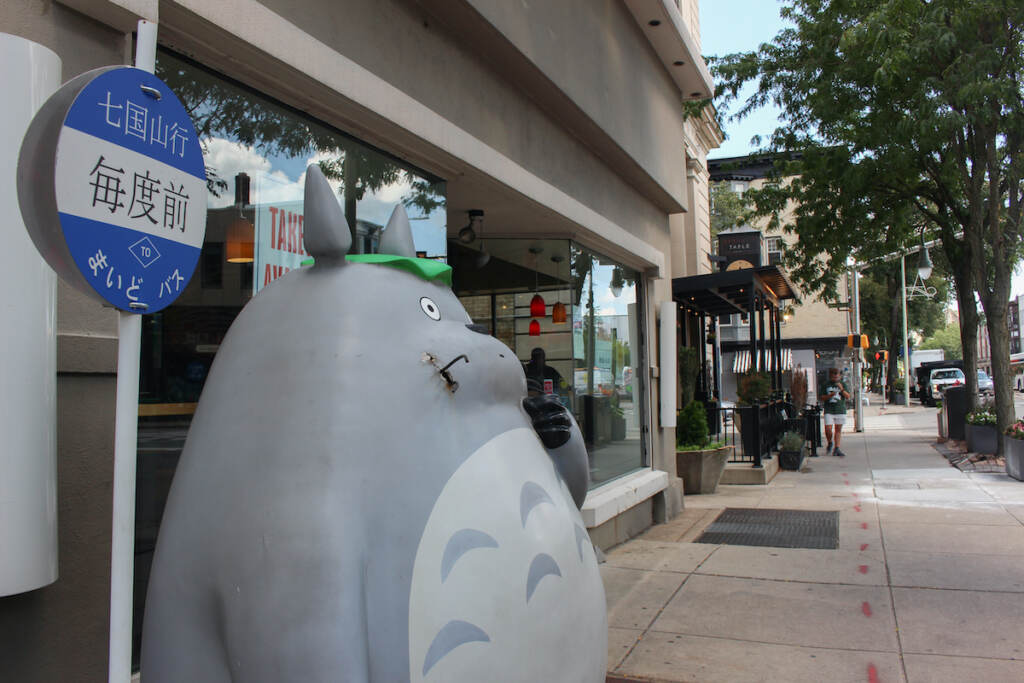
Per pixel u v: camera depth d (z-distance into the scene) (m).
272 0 3.83
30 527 2.37
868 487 11.61
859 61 14.43
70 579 2.70
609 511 7.51
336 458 1.76
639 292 10.14
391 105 4.63
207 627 1.73
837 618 5.46
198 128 3.72
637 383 9.80
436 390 1.99
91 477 2.80
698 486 11.61
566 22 6.86
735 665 4.66
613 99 8.02
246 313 2.10
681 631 5.30
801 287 19.31
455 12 5.25
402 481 1.81
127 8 2.93
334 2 4.29
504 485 2.00
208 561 1.74
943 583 6.22
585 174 7.90
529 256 8.22
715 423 15.21
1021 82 13.48
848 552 7.38
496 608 1.84
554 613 1.98
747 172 37.81
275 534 1.67
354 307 1.99
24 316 2.38
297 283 2.09
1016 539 7.65
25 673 2.54
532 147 6.70
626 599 6.10
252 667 1.60
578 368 8.10
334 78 4.16
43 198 1.81
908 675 4.43
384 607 1.70
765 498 11.05
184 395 3.56
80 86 1.86
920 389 45.16
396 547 1.75
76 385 2.77
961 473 12.64
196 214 2.25
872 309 51.62
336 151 4.61
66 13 2.82
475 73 5.78
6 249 2.35
